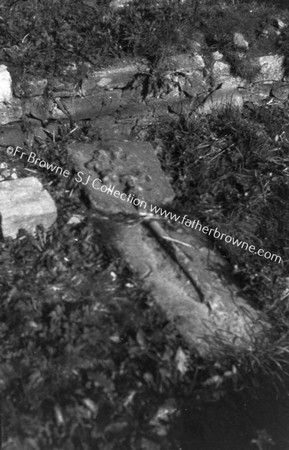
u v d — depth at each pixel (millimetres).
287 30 4379
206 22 4211
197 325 3119
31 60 3711
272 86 4391
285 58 4312
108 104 3938
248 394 3055
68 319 2980
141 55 3932
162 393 2900
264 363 3117
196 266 3344
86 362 2865
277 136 4172
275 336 3232
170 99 4094
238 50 4195
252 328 3207
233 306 3258
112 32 3945
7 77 3590
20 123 3781
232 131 4070
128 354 2939
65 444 2719
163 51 3900
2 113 3693
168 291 3221
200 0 4379
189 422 2918
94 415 2781
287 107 4441
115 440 2781
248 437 2965
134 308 3109
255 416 3027
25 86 3658
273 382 3105
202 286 3254
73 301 3092
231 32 4203
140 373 2918
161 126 4082
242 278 3430
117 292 3178
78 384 2824
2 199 3277
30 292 3064
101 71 3820
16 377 2799
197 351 3033
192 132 4023
